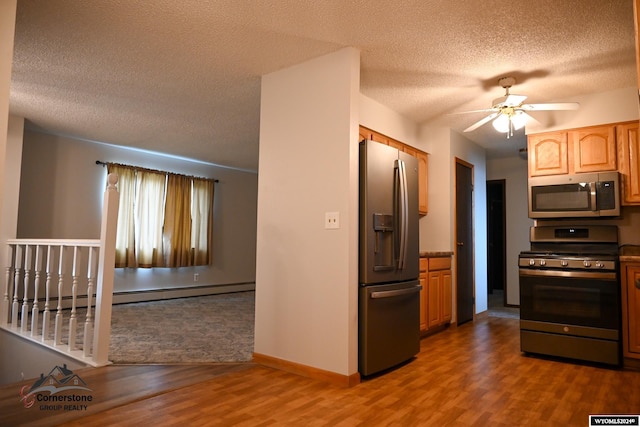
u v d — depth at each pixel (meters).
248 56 3.06
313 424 2.11
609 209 3.53
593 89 3.61
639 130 3.44
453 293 4.78
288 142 3.20
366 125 3.81
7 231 4.34
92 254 3.15
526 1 2.29
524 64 3.11
